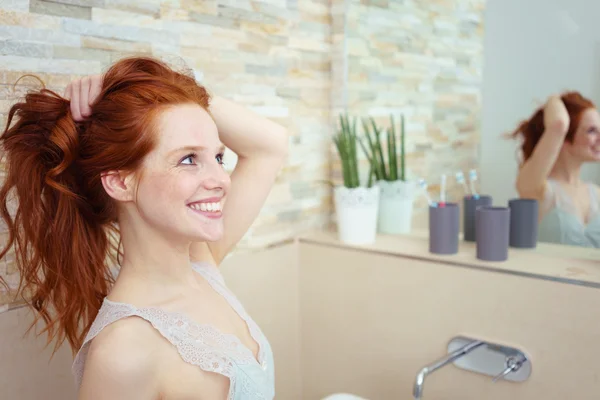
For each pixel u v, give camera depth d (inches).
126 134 34.6
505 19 59.3
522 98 59.1
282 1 67.8
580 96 55.4
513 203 61.3
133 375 33.3
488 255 58.3
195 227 35.5
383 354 65.7
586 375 51.8
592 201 55.9
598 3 53.6
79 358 36.9
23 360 46.6
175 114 35.5
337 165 76.0
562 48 56.2
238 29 62.9
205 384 34.6
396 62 67.4
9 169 39.0
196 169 35.9
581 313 51.5
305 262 71.8
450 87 63.6
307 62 71.7
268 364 39.9
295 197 71.8
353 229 68.3
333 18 73.9
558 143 57.5
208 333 36.4
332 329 70.2
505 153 61.1
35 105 37.5
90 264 39.4
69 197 37.5
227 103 45.2
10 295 46.1
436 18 63.9
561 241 58.7
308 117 72.7
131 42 53.0
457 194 65.4
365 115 72.2
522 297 54.8
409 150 68.8
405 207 70.7
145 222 36.8
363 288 66.6
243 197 45.9
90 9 49.8
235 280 64.5
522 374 55.3
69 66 48.6
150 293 37.3
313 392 73.3
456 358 54.3
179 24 57.0
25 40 45.6
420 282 61.7
